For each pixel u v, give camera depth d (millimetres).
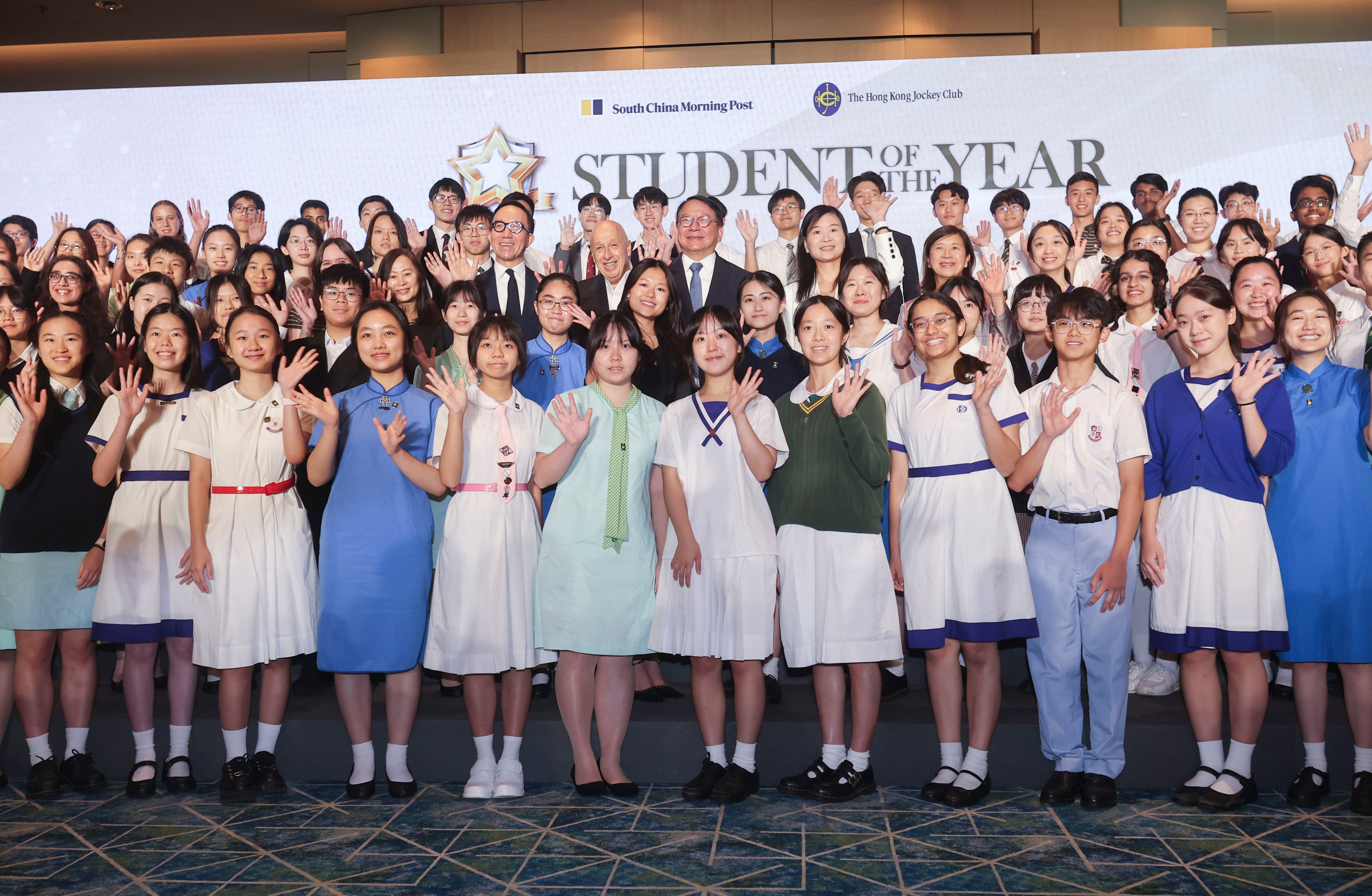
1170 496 2549
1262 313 2760
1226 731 2689
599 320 2645
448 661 2562
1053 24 4699
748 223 3732
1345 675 2496
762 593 2508
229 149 3986
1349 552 2445
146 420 2787
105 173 4016
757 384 2477
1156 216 3662
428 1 4930
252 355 2668
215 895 1994
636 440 2633
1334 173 3582
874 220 3713
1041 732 2600
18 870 2133
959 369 2570
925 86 3762
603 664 2621
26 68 5676
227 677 2613
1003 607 2471
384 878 2070
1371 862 2098
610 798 2582
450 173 3938
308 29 5199
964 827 2342
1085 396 2539
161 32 5207
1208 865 2100
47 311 3291
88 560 2756
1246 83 3629
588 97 3896
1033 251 3549
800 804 2520
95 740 2824
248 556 2611
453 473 2543
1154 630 2559
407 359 3172
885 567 2545
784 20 4812
